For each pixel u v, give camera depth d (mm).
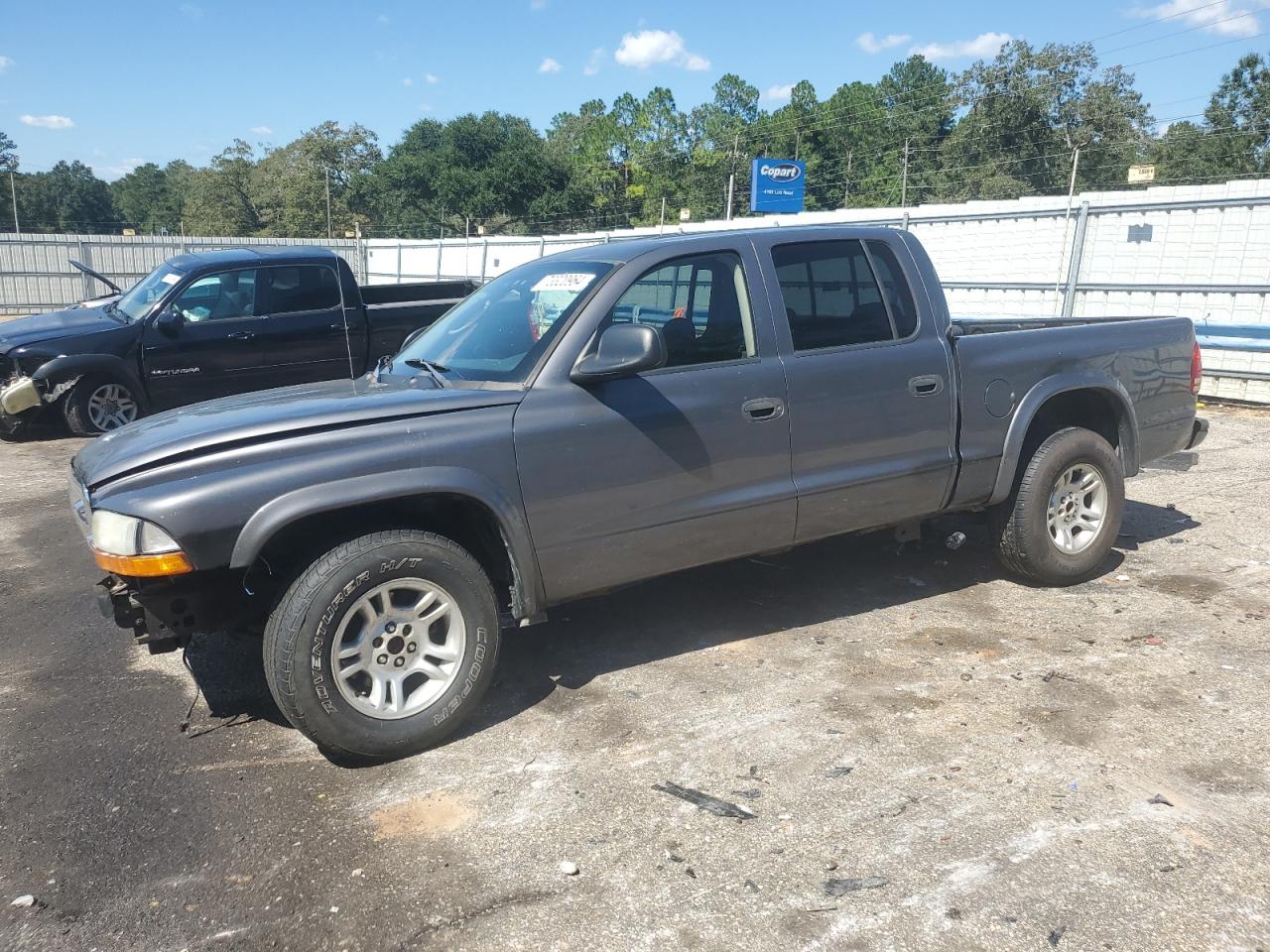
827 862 2928
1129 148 69062
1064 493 5133
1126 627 4695
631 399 3965
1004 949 2539
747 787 3355
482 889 2861
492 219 98312
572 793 3354
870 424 4512
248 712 4070
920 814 3160
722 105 101500
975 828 3072
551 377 3871
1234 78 64562
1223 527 6285
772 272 4367
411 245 27766
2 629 5082
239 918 2760
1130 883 2787
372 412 3627
